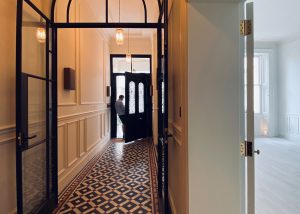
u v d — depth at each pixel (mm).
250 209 1414
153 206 2580
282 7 4395
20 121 1860
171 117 2463
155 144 5809
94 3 4336
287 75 6738
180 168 1792
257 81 7289
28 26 2184
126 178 3488
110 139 6859
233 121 1396
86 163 4262
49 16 2551
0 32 1857
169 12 2613
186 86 1409
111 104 7008
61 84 3137
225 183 1397
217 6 1389
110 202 2688
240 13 1406
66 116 3266
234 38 1392
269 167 4090
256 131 7246
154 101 5836
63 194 2918
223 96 1392
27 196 2162
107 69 6555
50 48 2525
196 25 1383
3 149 1896
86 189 3072
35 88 2307
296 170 3920
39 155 2387
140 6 4484
